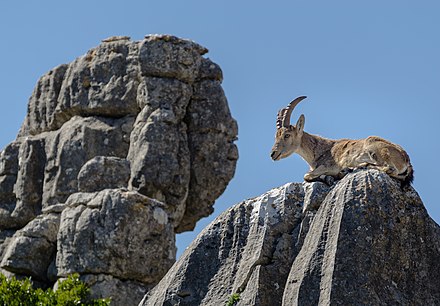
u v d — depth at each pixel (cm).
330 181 5306
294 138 6406
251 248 5191
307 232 5147
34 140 9912
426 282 4966
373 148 5738
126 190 8444
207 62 9806
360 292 4822
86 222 8262
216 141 9619
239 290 5100
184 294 5212
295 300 4866
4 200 9850
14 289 6862
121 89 9762
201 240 5319
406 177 5441
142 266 8188
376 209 5012
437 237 5078
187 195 9406
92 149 9550
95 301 7000
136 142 9338
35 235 8556
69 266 8231
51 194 9531
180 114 9538
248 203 5341
